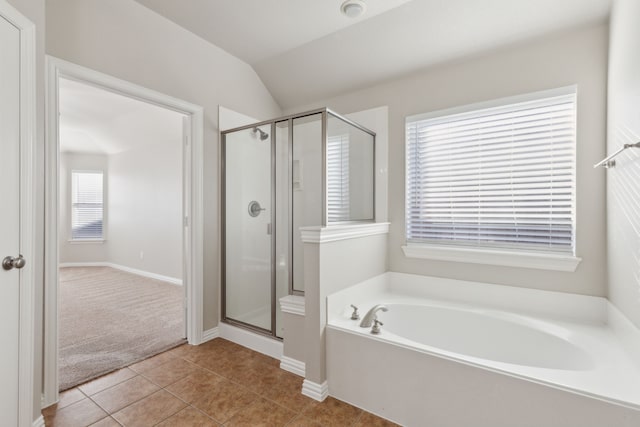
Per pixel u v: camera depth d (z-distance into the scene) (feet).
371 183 8.89
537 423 4.27
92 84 6.30
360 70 8.66
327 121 7.09
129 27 6.79
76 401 5.82
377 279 8.23
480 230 7.61
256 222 8.22
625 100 5.01
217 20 7.54
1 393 4.11
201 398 6.00
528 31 6.57
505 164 7.25
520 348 6.39
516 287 7.11
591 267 6.31
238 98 9.39
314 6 6.98
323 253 6.17
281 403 5.90
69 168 19.45
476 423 4.70
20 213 4.42
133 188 17.87
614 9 5.54
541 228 6.88
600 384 4.12
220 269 8.94
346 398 5.98
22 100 4.42
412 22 7.13
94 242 19.71
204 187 8.48
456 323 7.13
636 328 4.73
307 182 7.32
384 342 5.51
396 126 8.65
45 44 5.50
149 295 13.20
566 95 6.49
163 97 7.42
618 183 5.38
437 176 8.18
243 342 8.31
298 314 6.86
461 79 7.66
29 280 4.56
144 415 5.48
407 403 5.28
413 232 8.59
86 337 8.73
